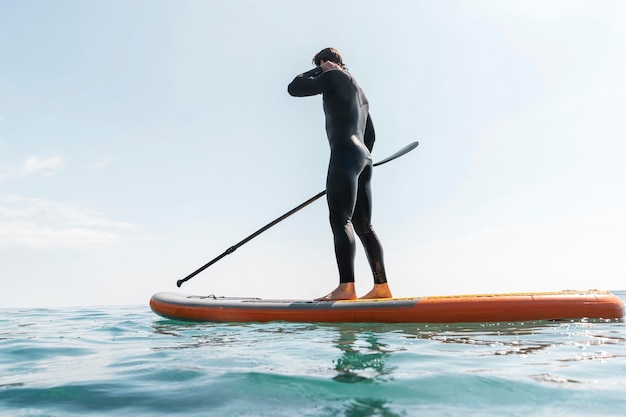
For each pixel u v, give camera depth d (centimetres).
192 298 503
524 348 263
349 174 440
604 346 267
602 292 397
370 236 479
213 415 157
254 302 445
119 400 178
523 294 384
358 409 159
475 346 272
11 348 328
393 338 307
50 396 186
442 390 179
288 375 205
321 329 363
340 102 458
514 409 158
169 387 193
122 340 358
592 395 172
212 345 301
